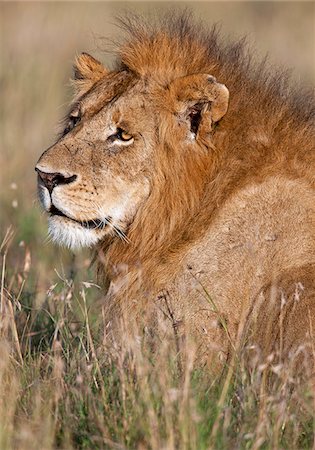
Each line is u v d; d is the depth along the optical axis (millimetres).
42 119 24734
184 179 11648
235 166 11500
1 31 33406
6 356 10703
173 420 9328
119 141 11656
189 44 12094
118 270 12016
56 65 28750
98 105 11938
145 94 11703
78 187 11500
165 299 11117
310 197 11117
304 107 12039
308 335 10234
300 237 10906
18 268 15094
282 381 9875
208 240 11328
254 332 10680
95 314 13070
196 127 11617
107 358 10688
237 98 11805
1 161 21062
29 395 10188
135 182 11695
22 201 19125
